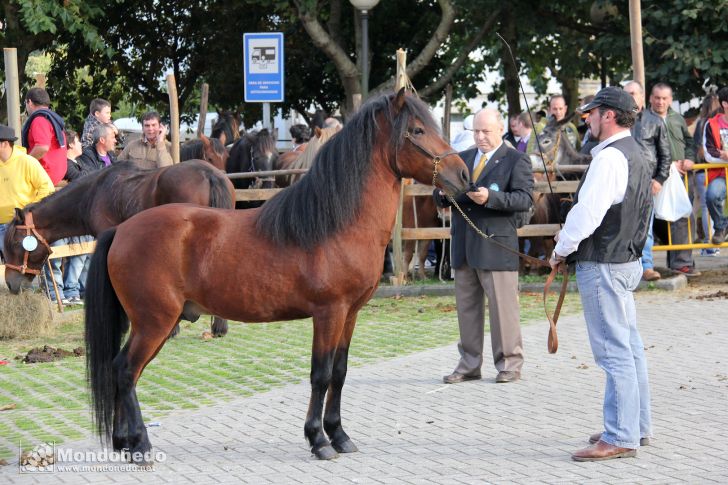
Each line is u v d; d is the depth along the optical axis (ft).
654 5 45.75
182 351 29.55
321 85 72.84
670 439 19.24
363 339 30.89
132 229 18.30
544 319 32.94
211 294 18.24
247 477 17.48
